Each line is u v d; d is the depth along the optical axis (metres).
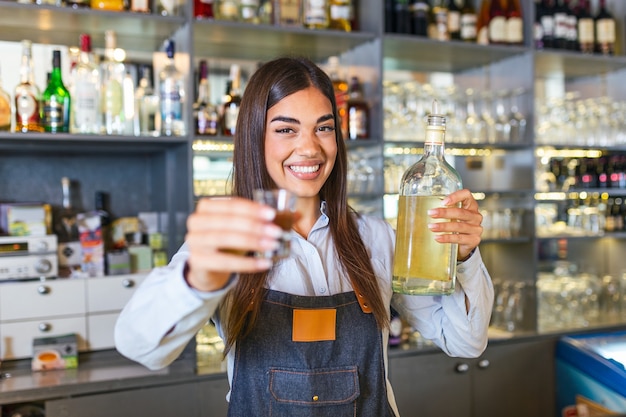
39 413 2.30
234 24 2.57
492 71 3.38
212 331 2.64
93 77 2.47
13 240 2.43
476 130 3.13
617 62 3.37
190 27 2.50
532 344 3.01
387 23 2.94
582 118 3.37
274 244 0.79
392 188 2.91
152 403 2.36
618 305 3.47
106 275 2.59
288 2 2.76
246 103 1.30
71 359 2.41
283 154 1.25
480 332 1.33
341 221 1.39
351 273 1.35
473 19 3.14
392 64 3.36
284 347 1.26
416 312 1.44
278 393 1.24
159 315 0.92
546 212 3.43
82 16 2.41
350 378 1.27
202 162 2.91
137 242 2.84
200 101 2.67
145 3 2.52
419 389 2.77
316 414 1.24
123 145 2.61
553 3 3.33
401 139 2.97
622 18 3.52
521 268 3.21
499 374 2.94
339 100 2.81
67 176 2.83
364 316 1.32
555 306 3.31
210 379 2.44
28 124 2.39
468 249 1.21
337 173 1.40
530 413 3.00
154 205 2.95
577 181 3.41
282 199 0.85
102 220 2.81
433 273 1.17
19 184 2.75
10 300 2.41
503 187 3.35
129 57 2.84
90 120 2.46
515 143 3.09
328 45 2.94
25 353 2.45
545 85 3.74
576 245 3.69
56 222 2.80
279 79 1.26
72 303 2.50
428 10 3.07
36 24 2.53
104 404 2.29
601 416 1.14
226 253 0.84
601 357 2.84
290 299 1.28
